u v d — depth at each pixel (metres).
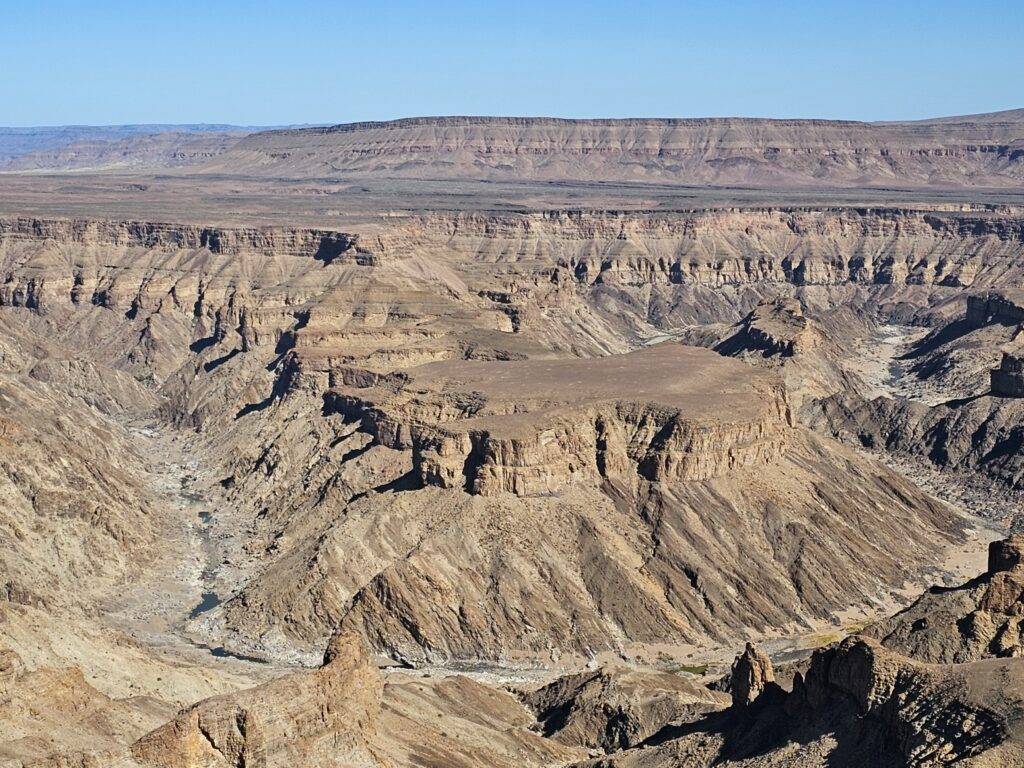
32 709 110.81
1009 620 126.69
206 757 106.38
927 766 98.44
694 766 118.75
